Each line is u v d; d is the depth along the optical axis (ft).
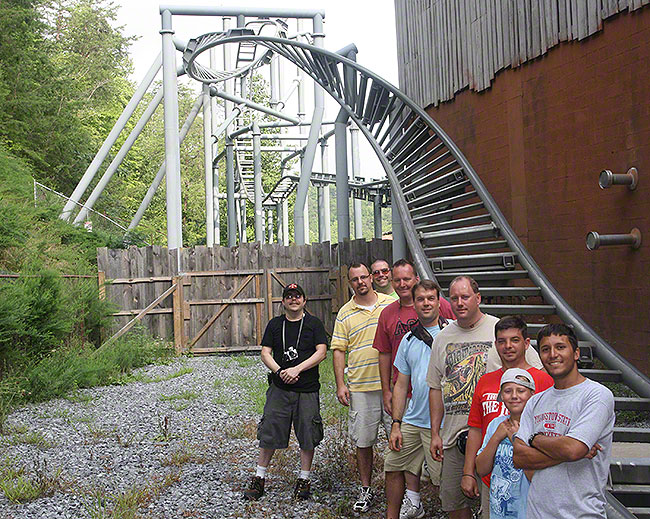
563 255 29.96
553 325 10.86
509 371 11.57
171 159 55.57
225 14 58.39
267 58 79.30
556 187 30.48
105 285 47.42
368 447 18.70
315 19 60.34
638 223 25.00
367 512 18.03
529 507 10.71
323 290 52.16
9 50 74.95
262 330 51.13
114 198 117.91
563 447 10.09
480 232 32.40
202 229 187.32
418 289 16.20
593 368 24.32
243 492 19.33
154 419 28.73
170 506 18.26
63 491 19.27
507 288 27.84
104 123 134.92
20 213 43.96
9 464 21.67
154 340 48.52
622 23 25.79
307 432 19.10
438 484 16.02
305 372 19.39
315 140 65.10
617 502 14.69
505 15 34.35
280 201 139.64
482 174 37.27
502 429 11.68
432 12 43.14
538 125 31.76
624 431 18.40
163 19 57.11
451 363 14.65
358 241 50.60
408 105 42.83
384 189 100.99
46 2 128.77
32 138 79.56
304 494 18.88
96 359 38.73
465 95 38.99
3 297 31.14
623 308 25.90
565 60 29.50
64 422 27.86
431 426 15.03
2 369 31.48
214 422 28.22
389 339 17.58
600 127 27.25
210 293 50.85
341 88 53.42
